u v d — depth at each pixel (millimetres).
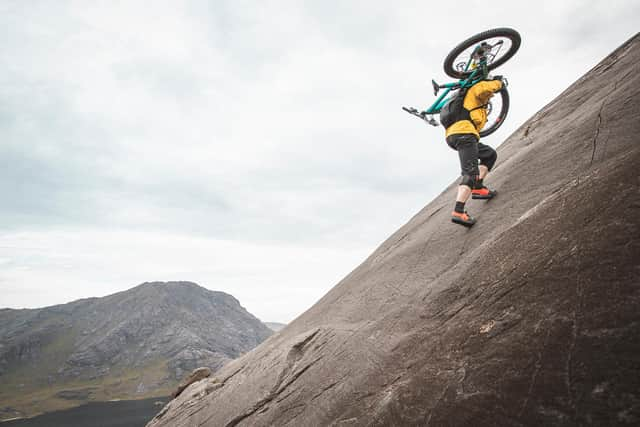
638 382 1445
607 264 1960
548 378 1771
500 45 4762
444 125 5055
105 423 142875
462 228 5266
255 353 9797
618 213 2197
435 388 2396
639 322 1599
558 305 2049
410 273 5461
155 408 170375
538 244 2785
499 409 1869
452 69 4992
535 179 4613
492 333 2379
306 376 4922
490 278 3061
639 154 2568
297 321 9664
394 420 2500
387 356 3582
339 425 3174
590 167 3643
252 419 4992
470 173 4695
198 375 11305
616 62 6277
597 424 1450
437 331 3117
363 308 5863
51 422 149000
